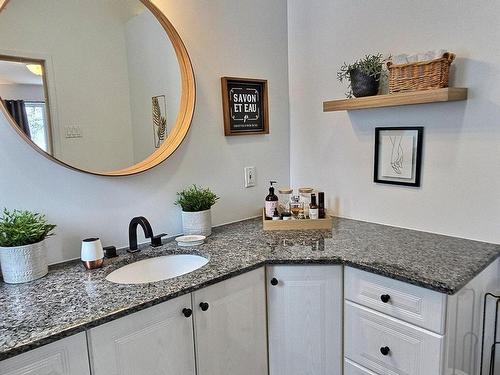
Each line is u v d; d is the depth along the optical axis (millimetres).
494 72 1506
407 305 1367
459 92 1529
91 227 1637
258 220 2199
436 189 1736
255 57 2133
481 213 1611
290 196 2098
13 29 1396
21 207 1452
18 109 1416
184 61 1845
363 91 1783
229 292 1465
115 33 1635
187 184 1931
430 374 1342
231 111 2049
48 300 1223
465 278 1295
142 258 1644
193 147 1933
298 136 2312
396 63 1655
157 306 1254
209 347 1432
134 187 1748
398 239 1725
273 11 2189
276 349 1651
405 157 1818
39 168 1482
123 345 1188
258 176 2236
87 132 1585
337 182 2146
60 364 1062
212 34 1944
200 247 1727
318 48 2123
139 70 1713
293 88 2289
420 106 1737
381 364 1488
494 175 1555
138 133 1730
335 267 1557
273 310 1619
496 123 1523
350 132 2037
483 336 1568
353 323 1559
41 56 1459
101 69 1606
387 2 1800
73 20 1523
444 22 1619
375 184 1966
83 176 1596
